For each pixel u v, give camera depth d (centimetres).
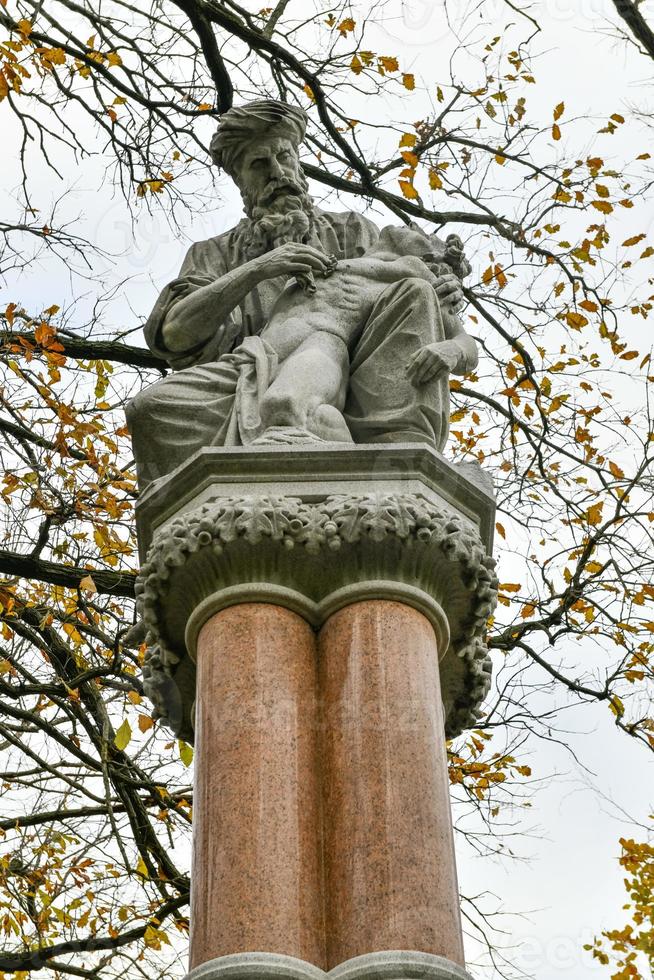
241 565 445
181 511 473
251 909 377
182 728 488
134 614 845
